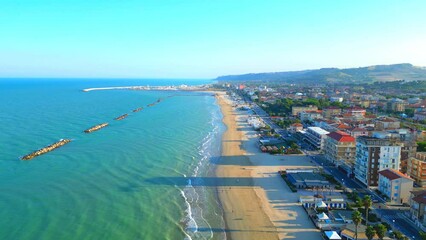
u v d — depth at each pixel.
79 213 81.94
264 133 192.75
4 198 88.88
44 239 69.00
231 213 86.19
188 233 75.12
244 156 141.75
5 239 68.25
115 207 86.62
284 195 98.62
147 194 96.25
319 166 128.25
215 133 190.25
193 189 101.94
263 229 77.94
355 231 71.69
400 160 114.88
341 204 89.31
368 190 102.62
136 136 174.38
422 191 87.06
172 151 144.88
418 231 76.31
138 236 72.69
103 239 70.50
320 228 77.94
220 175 115.94
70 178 106.56
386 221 81.31
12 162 122.25
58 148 145.00
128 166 121.19
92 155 134.50
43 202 87.31
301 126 198.50
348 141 127.62
